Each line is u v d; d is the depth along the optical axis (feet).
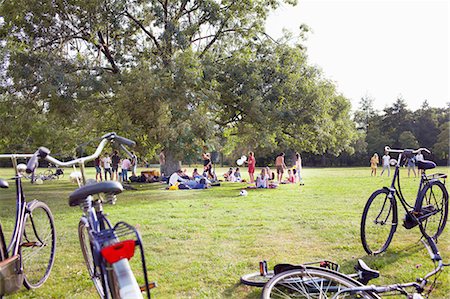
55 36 67.62
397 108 126.72
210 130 64.44
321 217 25.67
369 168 111.65
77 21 68.33
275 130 73.87
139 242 6.48
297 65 78.18
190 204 34.47
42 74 59.31
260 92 73.00
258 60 77.66
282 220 24.98
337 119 95.09
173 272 14.71
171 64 64.03
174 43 70.18
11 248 11.78
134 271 14.96
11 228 18.20
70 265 15.76
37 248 13.89
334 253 16.80
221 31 78.69
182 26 73.56
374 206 17.01
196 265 15.46
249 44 80.07
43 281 13.71
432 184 18.21
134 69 65.87
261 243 18.83
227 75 73.00
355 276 12.22
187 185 52.80
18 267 11.78
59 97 58.85
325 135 84.48
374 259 15.75
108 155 69.05
